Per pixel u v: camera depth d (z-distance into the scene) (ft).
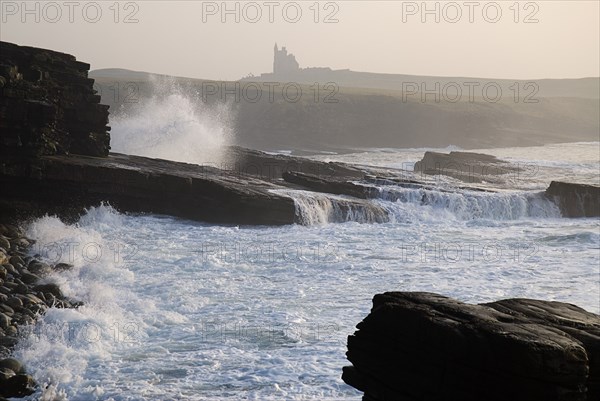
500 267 149.18
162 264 145.28
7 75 190.49
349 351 47.55
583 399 39.24
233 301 116.06
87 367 84.69
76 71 224.94
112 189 200.54
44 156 201.36
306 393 75.56
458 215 230.89
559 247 176.55
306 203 208.85
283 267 144.66
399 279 136.05
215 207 203.62
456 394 41.27
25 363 85.20
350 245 173.58
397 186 248.52
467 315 43.60
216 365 84.58
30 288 118.21
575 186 238.89
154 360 86.69
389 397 44.86
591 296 125.08
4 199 188.75
